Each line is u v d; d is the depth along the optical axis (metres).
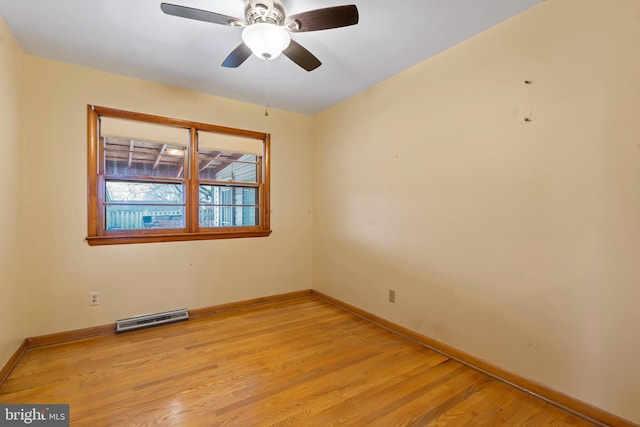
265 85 2.98
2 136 1.95
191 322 2.97
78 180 2.57
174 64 2.54
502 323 1.99
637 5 1.46
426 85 2.48
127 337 2.60
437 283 2.41
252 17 1.76
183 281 3.07
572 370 1.68
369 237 3.08
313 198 3.96
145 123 2.88
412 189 2.61
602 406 1.57
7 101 2.03
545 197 1.78
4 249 1.98
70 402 1.72
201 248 3.17
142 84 2.84
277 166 3.69
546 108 1.77
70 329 2.54
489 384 1.93
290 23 1.66
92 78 2.62
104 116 2.69
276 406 1.70
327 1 1.77
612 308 1.54
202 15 1.61
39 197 2.42
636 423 1.47
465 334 2.20
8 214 2.05
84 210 2.59
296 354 2.32
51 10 1.85
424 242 2.51
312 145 3.96
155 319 2.87
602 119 1.57
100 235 2.68
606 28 1.55
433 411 1.67
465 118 2.20
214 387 1.88
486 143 2.07
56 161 2.48
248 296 3.48
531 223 1.84
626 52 1.49
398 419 1.61
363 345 2.49
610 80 1.54
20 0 1.76
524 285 1.88
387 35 2.13
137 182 2.88
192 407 1.69
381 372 2.07
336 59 2.47
